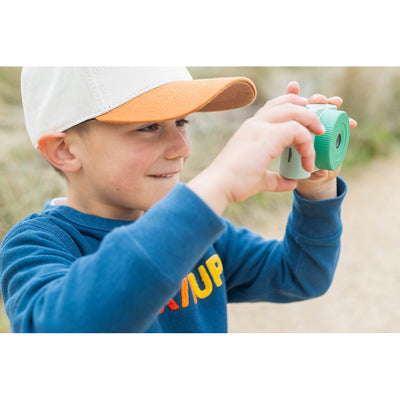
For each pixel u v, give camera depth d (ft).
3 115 10.10
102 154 3.60
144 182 3.64
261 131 2.91
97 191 3.77
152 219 2.67
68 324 2.57
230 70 14.38
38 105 3.86
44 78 3.80
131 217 4.04
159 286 2.56
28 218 3.90
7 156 9.69
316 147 3.27
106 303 2.55
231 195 2.81
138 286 2.55
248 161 2.82
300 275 4.31
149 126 3.64
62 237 3.64
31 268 3.19
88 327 2.55
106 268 2.61
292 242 4.36
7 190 9.48
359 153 18.54
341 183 4.21
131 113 3.45
